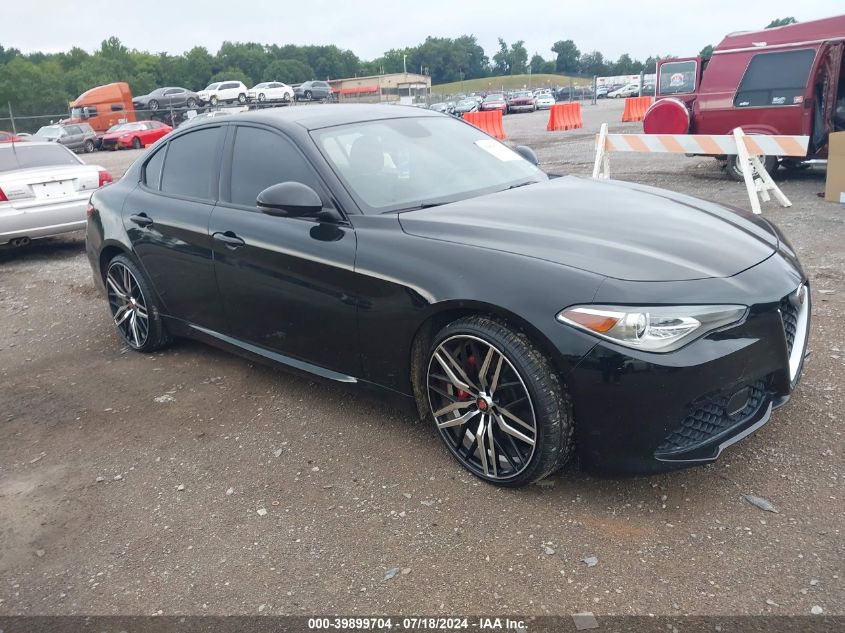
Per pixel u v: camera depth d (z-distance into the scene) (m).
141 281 4.65
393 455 3.32
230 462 3.41
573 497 2.87
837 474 2.86
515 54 180.75
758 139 7.88
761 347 2.65
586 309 2.56
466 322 2.88
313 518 2.91
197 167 4.25
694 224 3.12
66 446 3.73
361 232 3.25
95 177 8.35
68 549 2.87
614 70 178.25
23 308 6.38
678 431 2.58
